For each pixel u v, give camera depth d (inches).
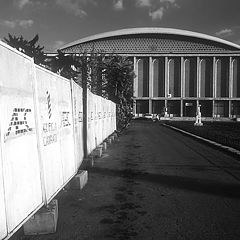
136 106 4018.2
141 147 785.6
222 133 1137.4
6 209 176.1
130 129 1702.8
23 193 200.4
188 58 3988.7
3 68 179.2
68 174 328.8
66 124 331.3
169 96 3941.9
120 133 1255.5
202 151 703.1
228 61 3966.5
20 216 194.4
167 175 427.5
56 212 237.0
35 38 672.4
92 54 1327.5
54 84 289.9
